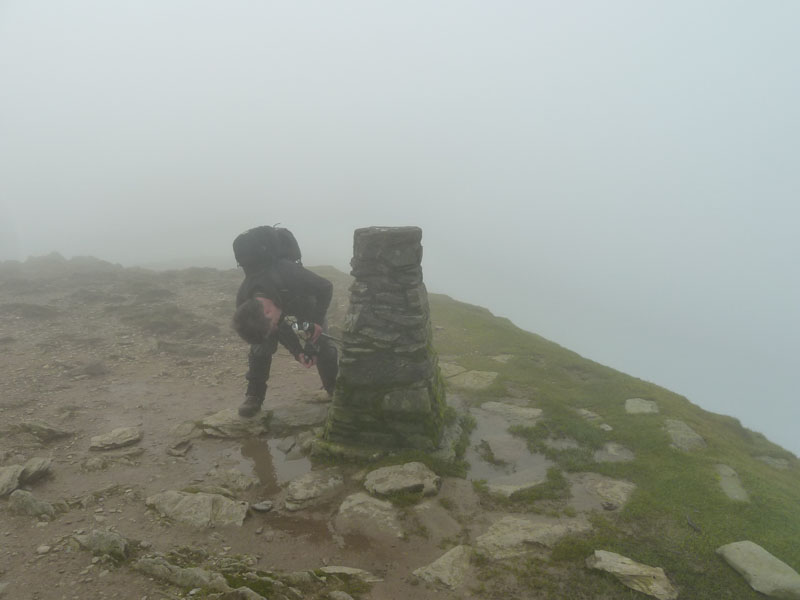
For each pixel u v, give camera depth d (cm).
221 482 420
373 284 457
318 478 424
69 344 761
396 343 453
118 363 701
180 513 365
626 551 333
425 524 367
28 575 290
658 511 381
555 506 391
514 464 462
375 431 466
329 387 557
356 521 369
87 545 317
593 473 443
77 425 514
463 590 300
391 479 413
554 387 663
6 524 341
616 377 707
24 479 395
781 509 386
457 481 427
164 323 864
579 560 326
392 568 321
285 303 490
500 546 340
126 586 284
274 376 684
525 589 301
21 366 662
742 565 314
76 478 415
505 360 762
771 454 540
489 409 586
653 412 576
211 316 945
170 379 655
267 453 477
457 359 769
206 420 527
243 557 325
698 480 426
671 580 308
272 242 491
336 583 300
